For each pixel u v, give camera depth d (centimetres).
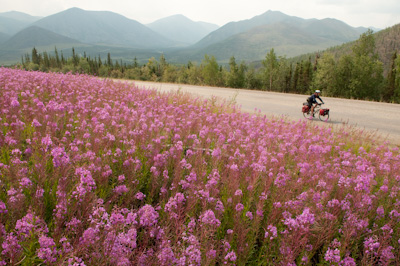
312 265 396
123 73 11212
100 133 592
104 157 501
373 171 618
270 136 805
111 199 396
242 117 1211
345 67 4800
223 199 452
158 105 1165
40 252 245
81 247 268
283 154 679
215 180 441
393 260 378
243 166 550
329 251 359
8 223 298
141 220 317
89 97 1032
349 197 479
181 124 798
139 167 487
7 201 325
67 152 479
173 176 511
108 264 268
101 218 302
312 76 6919
